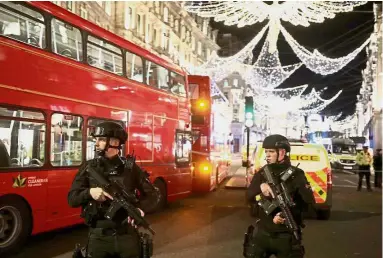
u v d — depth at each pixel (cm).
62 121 873
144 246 421
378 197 1825
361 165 2091
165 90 1322
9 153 755
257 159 1279
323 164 1208
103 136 413
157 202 439
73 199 403
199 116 1741
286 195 430
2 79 736
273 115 7125
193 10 1409
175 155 1374
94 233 407
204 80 1762
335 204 1580
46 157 829
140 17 4659
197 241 906
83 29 954
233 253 810
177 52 6031
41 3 841
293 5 1279
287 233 443
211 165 1767
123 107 1080
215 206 1427
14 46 766
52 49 859
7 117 745
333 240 959
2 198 739
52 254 789
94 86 973
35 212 804
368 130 5734
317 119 5722
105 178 400
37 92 809
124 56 1102
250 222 1135
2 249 744
